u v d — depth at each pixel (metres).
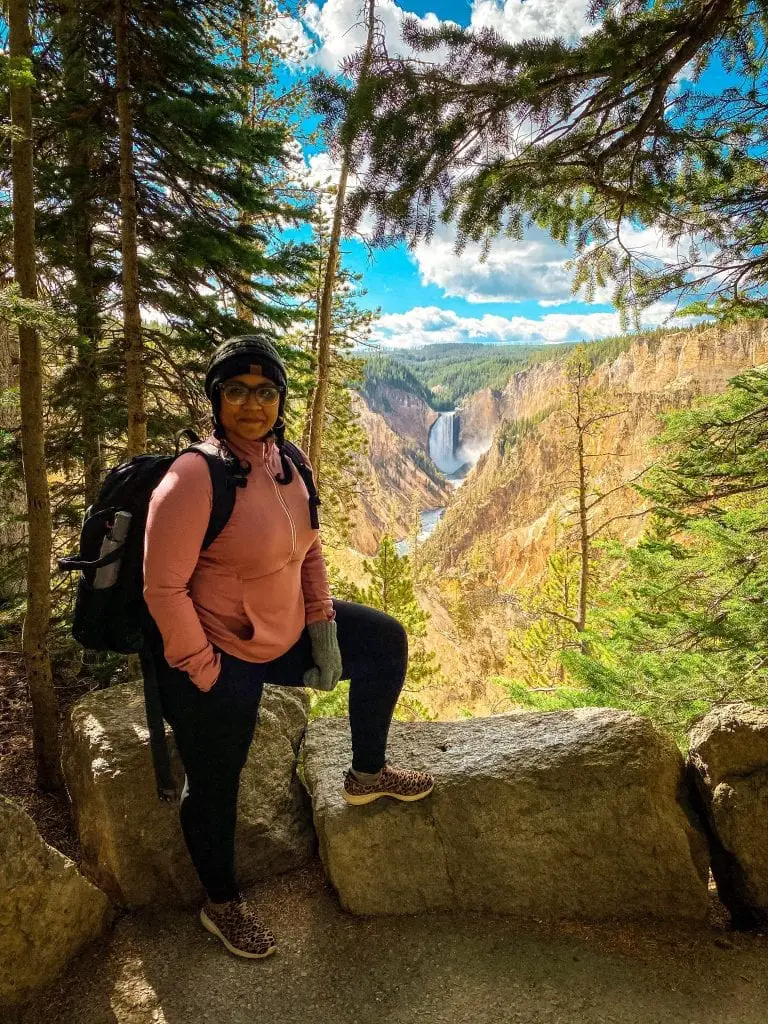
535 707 4.37
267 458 1.86
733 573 4.16
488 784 2.42
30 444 3.71
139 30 4.38
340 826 2.38
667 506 4.93
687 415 4.72
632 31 2.15
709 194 2.90
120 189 4.60
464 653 26.56
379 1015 1.91
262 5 8.12
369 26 2.38
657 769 2.39
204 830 2.02
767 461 4.37
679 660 3.95
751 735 2.32
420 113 2.21
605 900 2.32
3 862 1.96
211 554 1.75
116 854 2.41
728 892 2.31
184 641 1.67
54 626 5.23
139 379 4.72
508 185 2.60
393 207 2.48
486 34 2.15
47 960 2.07
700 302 3.72
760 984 1.96
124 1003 1.98
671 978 2.01
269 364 1.73
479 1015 1.89
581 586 15.40
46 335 3.15
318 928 2.27
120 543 1.81
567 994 1.95
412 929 2.25
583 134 2.56
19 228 3.45
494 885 2.35
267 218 5.61
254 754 2.72
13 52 3.41
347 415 16.77
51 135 4.61
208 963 2.12
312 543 1.95
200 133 4.36
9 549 5.33
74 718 2.86
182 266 4.88
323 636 2.01
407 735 2.79
